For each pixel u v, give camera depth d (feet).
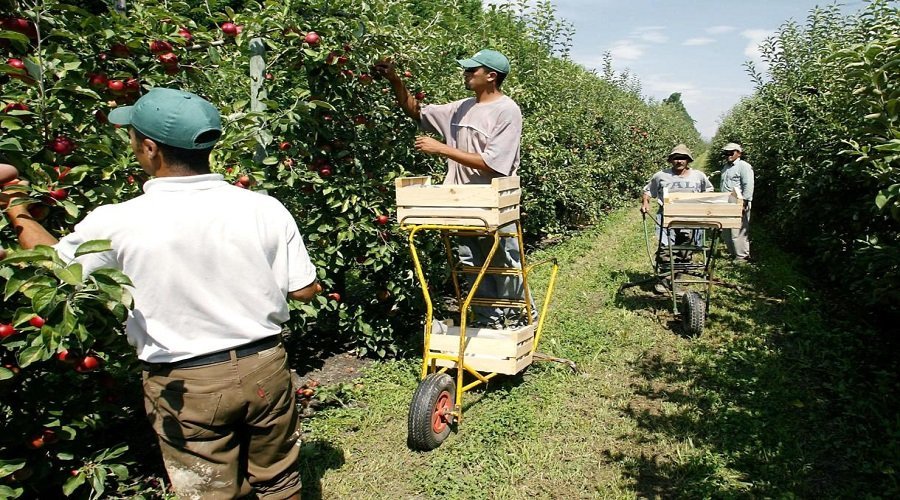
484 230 13.20
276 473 7.98
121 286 6.32
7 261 6.08
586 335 20.03
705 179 25.09
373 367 17.17
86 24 9.16
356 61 14.56
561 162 37.47
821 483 11.91
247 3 13.21
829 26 34.06
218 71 13.39
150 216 6.70
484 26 29.43
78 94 8.96
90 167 8.50
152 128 6.85
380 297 17.56
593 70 57.26
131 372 11.44
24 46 8.45
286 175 14.24
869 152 16.06
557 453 13.08
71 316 6.50
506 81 27.73
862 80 13.12
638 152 61.21
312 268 8.02
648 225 44.19
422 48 17.47
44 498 10.41
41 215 8.04
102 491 9.48
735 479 11.97
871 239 19.26
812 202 27.99
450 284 25.71
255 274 7.26
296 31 13.37
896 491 11.31
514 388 15.65
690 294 20.47
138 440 12.82
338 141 15.74
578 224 44.57
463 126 15.10
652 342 19.72
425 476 12.04
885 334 19.67
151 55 10.37
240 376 7.16
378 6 14.90
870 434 13.51
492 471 12.21
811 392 15.66
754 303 23.93
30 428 9.23
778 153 34.40
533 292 25.48
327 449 13.00
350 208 15.96
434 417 13.01
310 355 18.35
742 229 31.76
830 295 24.86
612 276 28.22
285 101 14.65
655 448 13.30
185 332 6.97
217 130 7.21
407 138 17.54
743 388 16.02
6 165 7.26
